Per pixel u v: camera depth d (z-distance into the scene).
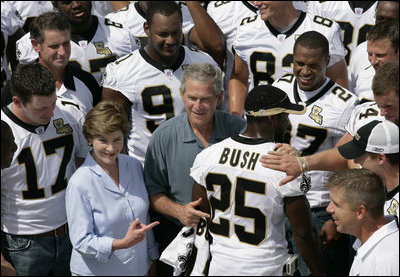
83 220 12.21
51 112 12.86
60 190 13.62
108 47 17.28
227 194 11.29
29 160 13.21
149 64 15.38
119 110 12.23
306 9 20.23
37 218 13.55
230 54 19.98
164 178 13.57
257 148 11.27
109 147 12.17
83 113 14.48
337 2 19.55
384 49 14.34
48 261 13.88
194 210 12.06
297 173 10.98
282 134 11.82
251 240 11.23
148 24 15.19
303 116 14.50
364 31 19.30
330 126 14.36
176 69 15.46
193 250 12.30
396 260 9.97
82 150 14.07
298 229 11.21
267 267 11.20
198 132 13.39
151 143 13.47
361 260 10.23
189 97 12.55
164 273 14.10
